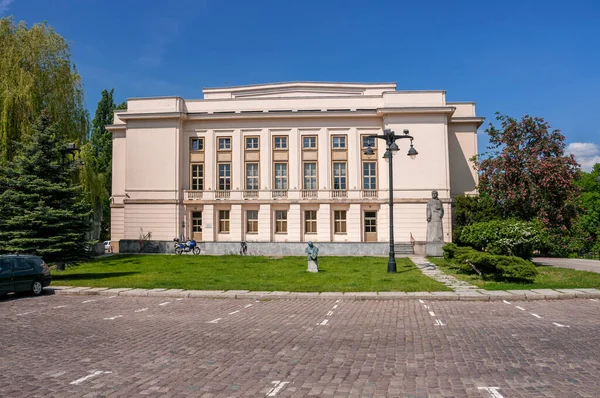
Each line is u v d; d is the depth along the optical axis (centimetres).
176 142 4447
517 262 1786
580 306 1344
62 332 1044
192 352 839
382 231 4322
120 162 4831
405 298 1538
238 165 4500
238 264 2888
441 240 3272
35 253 2098
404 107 4231
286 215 4478
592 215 5119
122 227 4775
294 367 733
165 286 1825
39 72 3225
